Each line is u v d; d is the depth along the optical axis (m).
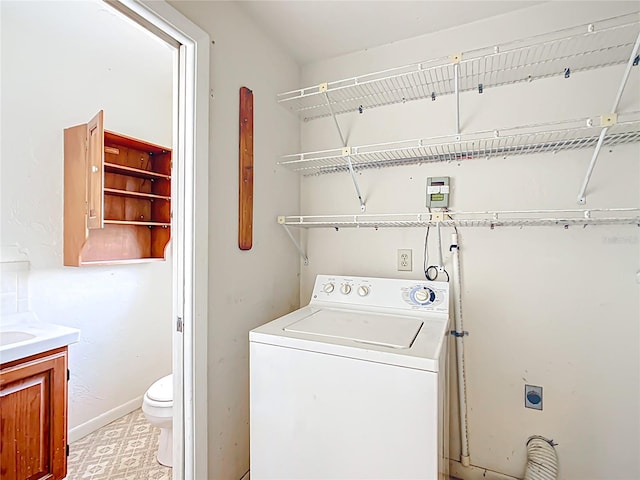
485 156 1.59
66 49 1.92
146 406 1.77
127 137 2.12
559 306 1.46
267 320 1.69
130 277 2.35
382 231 1.81
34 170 1.80
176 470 1.27
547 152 1.48
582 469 1.42
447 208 1.65
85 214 1.86
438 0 1.44
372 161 1.75
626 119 1.34
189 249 1.24
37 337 1.54
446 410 1.32
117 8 1.03
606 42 1.36
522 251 1.53
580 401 1.43
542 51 1.45
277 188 1.78
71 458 1.86
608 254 1.39
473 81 1.58
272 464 1.19
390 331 1.24
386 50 1.77
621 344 1.37
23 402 1.44
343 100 1.82
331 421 1.10
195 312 1.25
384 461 1.03
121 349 2.30
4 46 1.68
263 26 1.62
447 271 1.65
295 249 1.96
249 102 1.54
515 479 1.52
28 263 1.78
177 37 1.19
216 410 1.36
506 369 1.55
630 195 1.35
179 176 1.26
